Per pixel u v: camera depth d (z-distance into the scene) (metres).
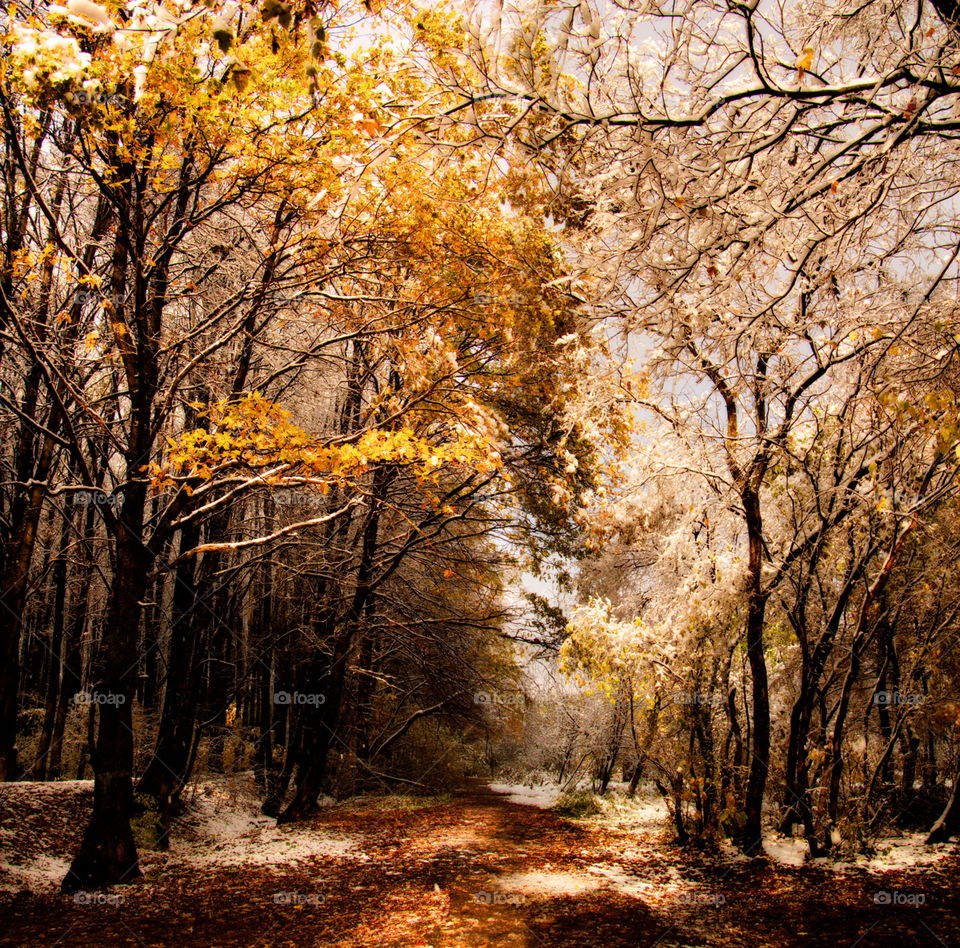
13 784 12.58
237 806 16.53
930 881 7.62
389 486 14.94
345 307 10.66
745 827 9.62
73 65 4.44
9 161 9.23
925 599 9.62
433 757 22.00
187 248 11.03
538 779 24.94
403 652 18.94
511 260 9.28
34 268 8.56
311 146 7.73
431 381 9.45
